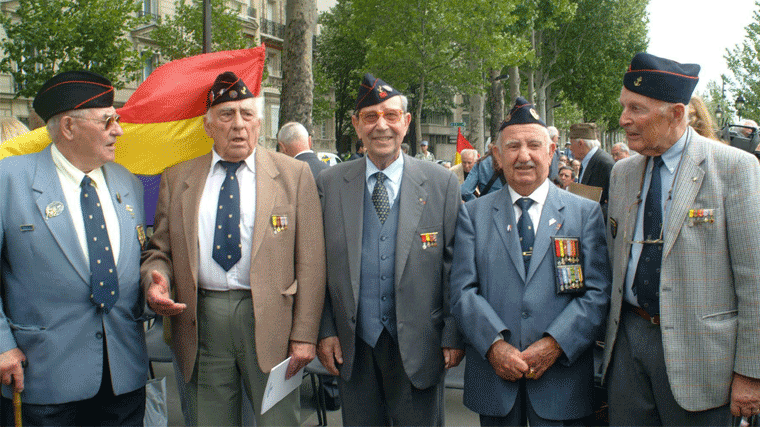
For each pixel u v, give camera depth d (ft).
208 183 9.36
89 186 8.50
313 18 38.52
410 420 9.45
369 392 9.55
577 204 9.09
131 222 8.91
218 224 9.07
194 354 8.95
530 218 8.99
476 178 19.60
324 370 12.61
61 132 8.25
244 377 9.27
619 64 127.24
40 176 8.24
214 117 9.09
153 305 8.30
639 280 8.15
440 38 81.87
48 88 8.21
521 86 131.75
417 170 9.77
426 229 9.43
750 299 7.41
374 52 82.64
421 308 9.29
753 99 73.77
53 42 52.06
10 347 7.77
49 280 8.03
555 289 8.61
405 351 9.13
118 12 54.19
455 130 185.47
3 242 8.05
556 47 118.62
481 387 8.89
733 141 15.93
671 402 7.93
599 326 8.48
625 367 8.38
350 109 131.85
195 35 76.18
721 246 7.66
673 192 7.95
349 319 9.31
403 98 9.77
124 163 12.08
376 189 9.67
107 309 8.34
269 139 119.44
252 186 9.37
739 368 7.50
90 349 8.24
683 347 7.69
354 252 9.39
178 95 12.07
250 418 9.93
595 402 9.41
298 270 9.45
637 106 7.98
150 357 13.83
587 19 115.96
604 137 186.39
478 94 84.89
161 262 9.20
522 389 8.76
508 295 8.73
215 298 9.11
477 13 80.64
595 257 8.80
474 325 8.53
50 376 7.98
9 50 52.85
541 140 8.67
